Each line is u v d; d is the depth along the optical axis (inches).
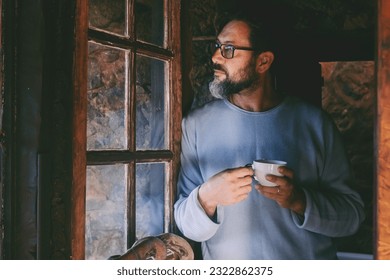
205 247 72.0
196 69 93.0
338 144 73.5
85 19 48.5
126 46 56.9
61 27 47.2
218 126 71.3
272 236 69.3
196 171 71.6
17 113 46.7
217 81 69.0
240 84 68.5
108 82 62.1
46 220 46.2
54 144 47.2
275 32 73.5
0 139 45.8
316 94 114.5
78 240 47.4
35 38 46.1
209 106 73.1
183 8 70.6
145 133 66.9
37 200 45.7
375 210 46.7
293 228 70.0
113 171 59.7
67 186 47.2
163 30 67.5
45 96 46.3
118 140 60.2
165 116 67.5
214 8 93.8
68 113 47.1
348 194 72.4
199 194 64.1
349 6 111.7
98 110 62.7
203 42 92.9
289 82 105.9
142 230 66.2
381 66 45.8
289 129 71.1
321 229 68.1
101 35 52.4
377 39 46.0
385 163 45.9
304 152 71.0
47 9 46.1
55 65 47.3
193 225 64.0
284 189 62.1
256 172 62.3
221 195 62.4
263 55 70.1
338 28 112.1
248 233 69.4
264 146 70.3
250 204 69.4
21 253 46.1
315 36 107.2
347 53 108.3
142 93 66.2
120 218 59.4
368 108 142.2
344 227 69.4
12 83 46.4
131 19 58.6
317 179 72.3
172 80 66.9
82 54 48.0
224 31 69.0
